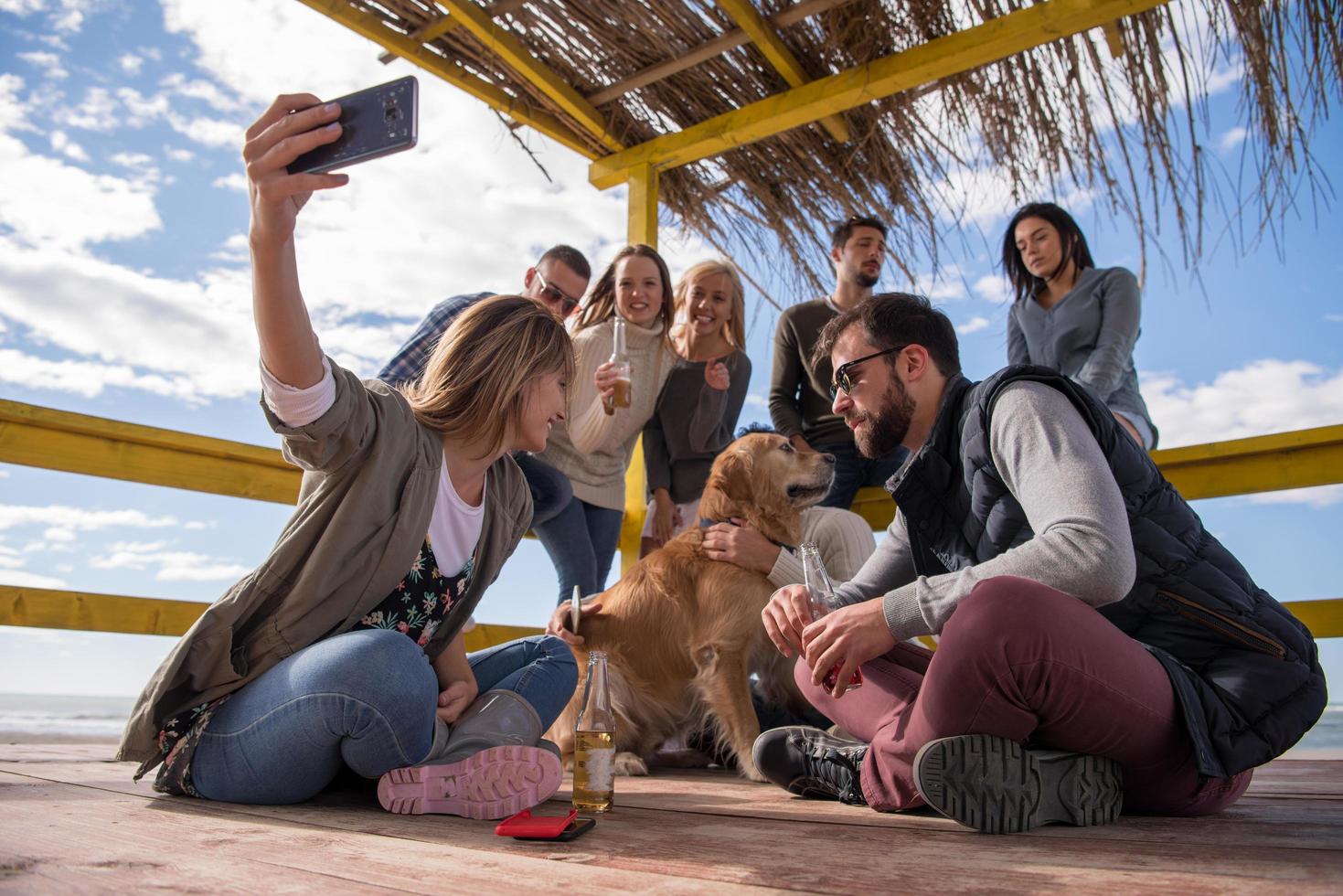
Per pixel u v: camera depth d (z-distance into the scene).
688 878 1.05
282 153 1.26
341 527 1.59
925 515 1.85
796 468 3.13
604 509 3.79
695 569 3.07
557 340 1.83
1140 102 3.45
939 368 1.92
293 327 1.41
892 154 4.02
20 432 3.18
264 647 1.64
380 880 1.02
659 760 3.16
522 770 1.56
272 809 1.62
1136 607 1.59
